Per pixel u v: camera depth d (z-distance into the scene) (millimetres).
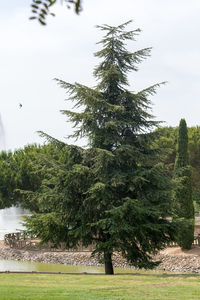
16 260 29422
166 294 10031
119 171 16781
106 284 11836
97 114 17938
